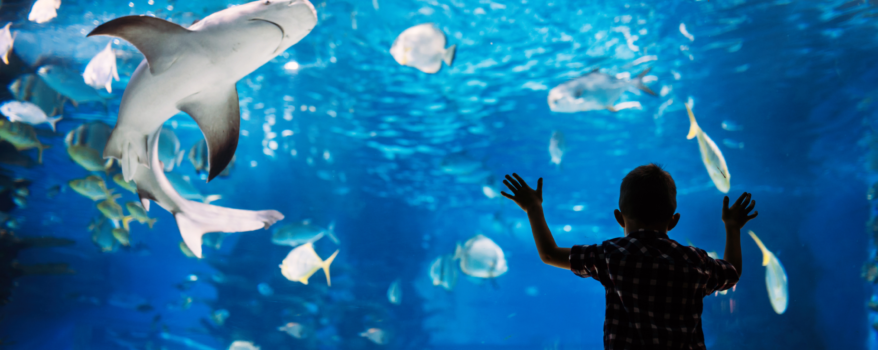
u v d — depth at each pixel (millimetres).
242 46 2727
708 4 10133
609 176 24891
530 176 24953
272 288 19672
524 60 12820
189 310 28594
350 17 10477
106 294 30594
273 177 24438
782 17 10594
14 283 12891
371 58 12672
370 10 10242
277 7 2633
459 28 10984
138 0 8945
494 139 19766
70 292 26438
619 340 1739
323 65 13078
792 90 14375
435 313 26438
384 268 26047
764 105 15523
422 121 18156
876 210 17141
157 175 3551
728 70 13156
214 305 19688
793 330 21094
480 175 13047
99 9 9133
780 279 5336
